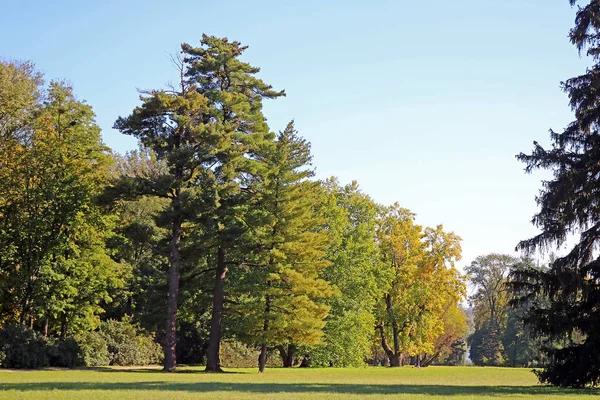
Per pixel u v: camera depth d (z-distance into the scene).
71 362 42.75
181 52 43.84
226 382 28.05
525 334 90.38
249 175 45.00
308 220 44.41
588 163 27.86
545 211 28.94
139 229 42.69
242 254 44.53
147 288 55.06
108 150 49.97
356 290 57.31
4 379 27.17
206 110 42.25
